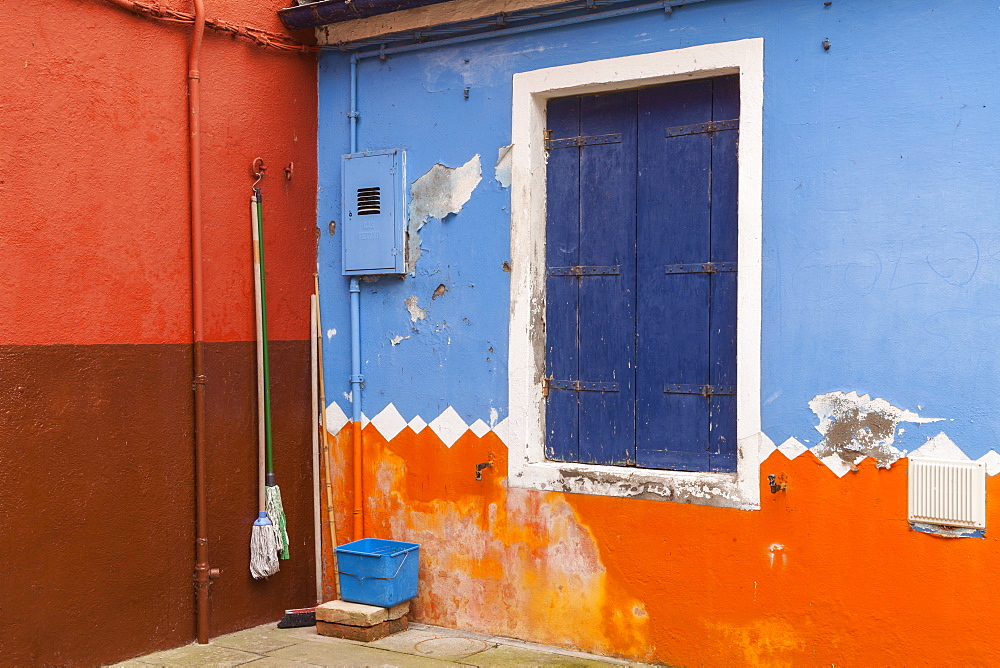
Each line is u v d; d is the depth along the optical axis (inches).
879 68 151.3
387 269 198.1
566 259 184.1
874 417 151.0
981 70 143.8
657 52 169.5
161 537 175.0
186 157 180.4
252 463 193.6
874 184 151.5
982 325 143.4
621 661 171.6
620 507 172.7
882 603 150.4
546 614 180.7
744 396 160.9
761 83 159.9
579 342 182.5
